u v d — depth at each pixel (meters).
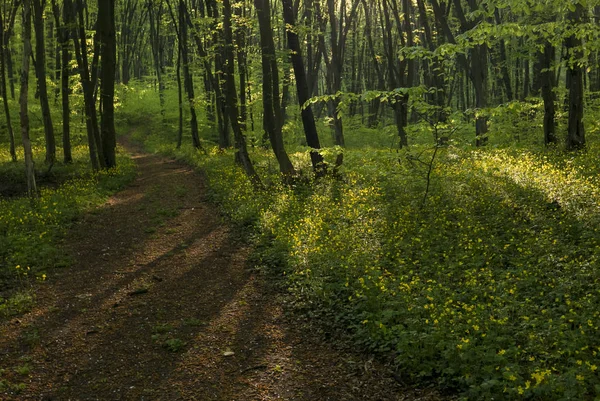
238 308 7.91
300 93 15.31
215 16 23.16
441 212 10.64
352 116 40.88
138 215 14.16
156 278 9.23
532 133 20.98
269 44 15.46
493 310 6.47
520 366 5.27
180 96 32.25
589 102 22.94
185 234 12.22
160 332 7.12
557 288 6.91
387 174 13.18
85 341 6.88
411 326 6.34
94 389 5.75
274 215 12.04
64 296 8.45
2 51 22.56
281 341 6.82
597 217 8.91
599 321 5.89
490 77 32.53
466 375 5.20
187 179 20.47
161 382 5.89
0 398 5.46
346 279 8.08
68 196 15.45
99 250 11.00
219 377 5.97
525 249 8.45
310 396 5.50
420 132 12.04
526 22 12.19
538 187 11.04
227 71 15.91
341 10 32.94
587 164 12.77
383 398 5.35
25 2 14.27
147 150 36.06
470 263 8.24
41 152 27.34
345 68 49.22
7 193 17.88
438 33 23.56
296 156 21.89
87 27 28.80
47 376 6.00
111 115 21.64
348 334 6.76
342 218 11.05
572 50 11.48
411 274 7.97
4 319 7.52
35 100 34.91
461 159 15.17
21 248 10.35
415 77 40.06
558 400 4.68
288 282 8.61
